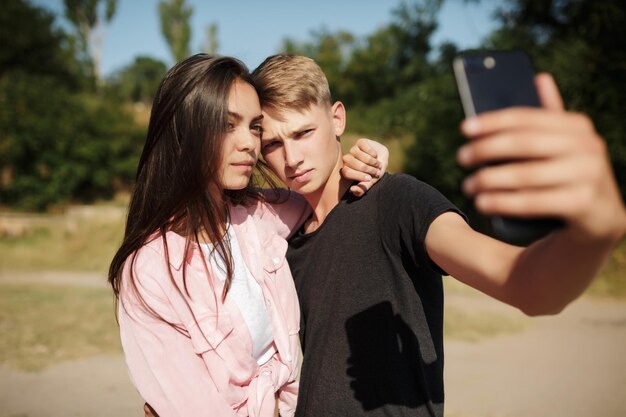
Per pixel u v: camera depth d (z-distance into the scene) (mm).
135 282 1561
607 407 4129
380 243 1599
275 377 1646
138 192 1712
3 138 18406
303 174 1735
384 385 1516
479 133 634
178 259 1590
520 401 4270
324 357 1617
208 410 1480
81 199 19734
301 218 1952
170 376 1497
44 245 12594
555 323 6660
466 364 5199
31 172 18812
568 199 616
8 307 7305
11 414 4043
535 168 616
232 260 1673
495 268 936
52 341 5859
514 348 5699
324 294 1677
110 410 4156
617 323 6660
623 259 9352
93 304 7562
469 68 812
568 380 4723
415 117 14898
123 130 21031
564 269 738
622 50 11664
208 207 1639
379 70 27984
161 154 1663
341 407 1542
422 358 1513
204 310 1568
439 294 1609
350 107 26656
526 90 813
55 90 20516
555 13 14102
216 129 1587
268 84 1723
